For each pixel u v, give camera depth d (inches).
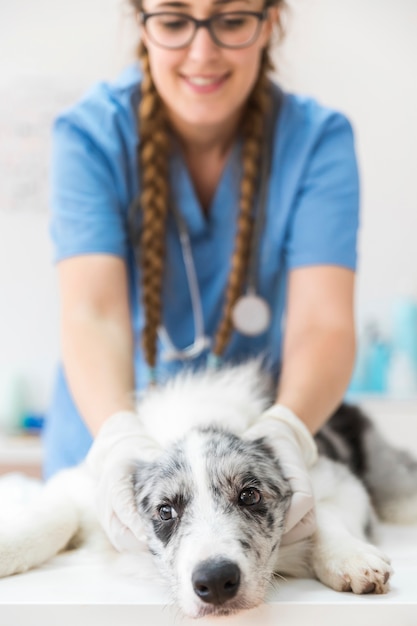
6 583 43.4
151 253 67.9
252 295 70.3
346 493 57.6
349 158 69.4
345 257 66.4
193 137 69.2
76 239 65.0
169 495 47.9
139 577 46.5
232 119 68.5
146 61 68.6
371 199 131.1
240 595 41.4
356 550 44.5
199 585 41.2
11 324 131.6
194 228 71.1
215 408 54.6
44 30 129.7
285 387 57.5
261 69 70.0
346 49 130.2
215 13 60.2
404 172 131.1
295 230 68.1
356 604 39.0
